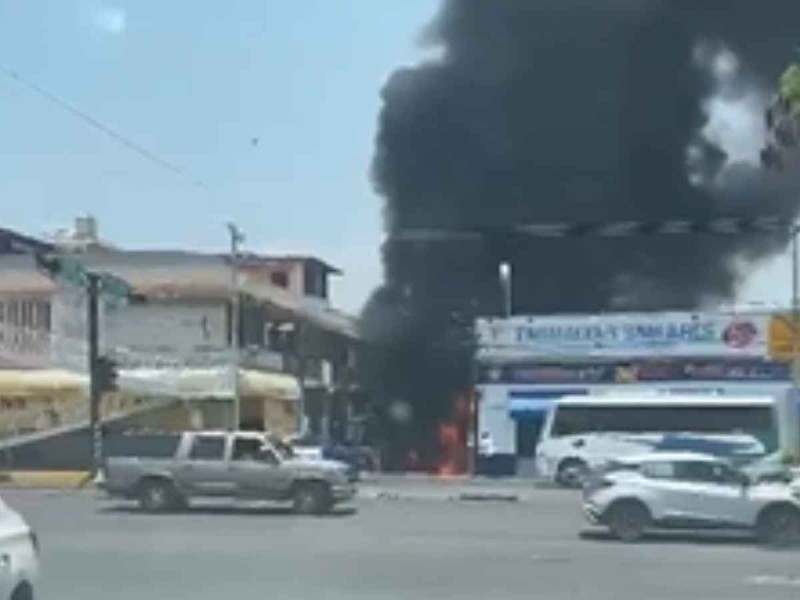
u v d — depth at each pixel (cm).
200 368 5509
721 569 1955
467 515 3017
